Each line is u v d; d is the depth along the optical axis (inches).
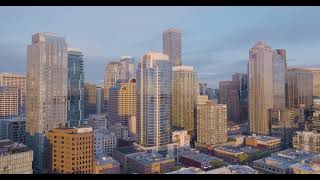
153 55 5679.1
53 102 5118.1
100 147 5137.8
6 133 5334.6
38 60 5064.0
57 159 3791.8
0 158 3157.0
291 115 6565.0
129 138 6348.4
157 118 5570.9
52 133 3882.9
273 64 7155.5
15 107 6604.3
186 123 7317.9
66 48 5442.9
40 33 5167.3
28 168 3395.7
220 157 5477.4
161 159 4530.0
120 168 4483.3
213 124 6107.3
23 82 6756.9
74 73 7239.2
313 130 5930.1
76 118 7160.4
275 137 6235.2
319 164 3929.6
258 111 7052.2
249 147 5885.8
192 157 4864.7
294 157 4549.7
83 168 3686.0
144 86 5605.3
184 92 7342.5
